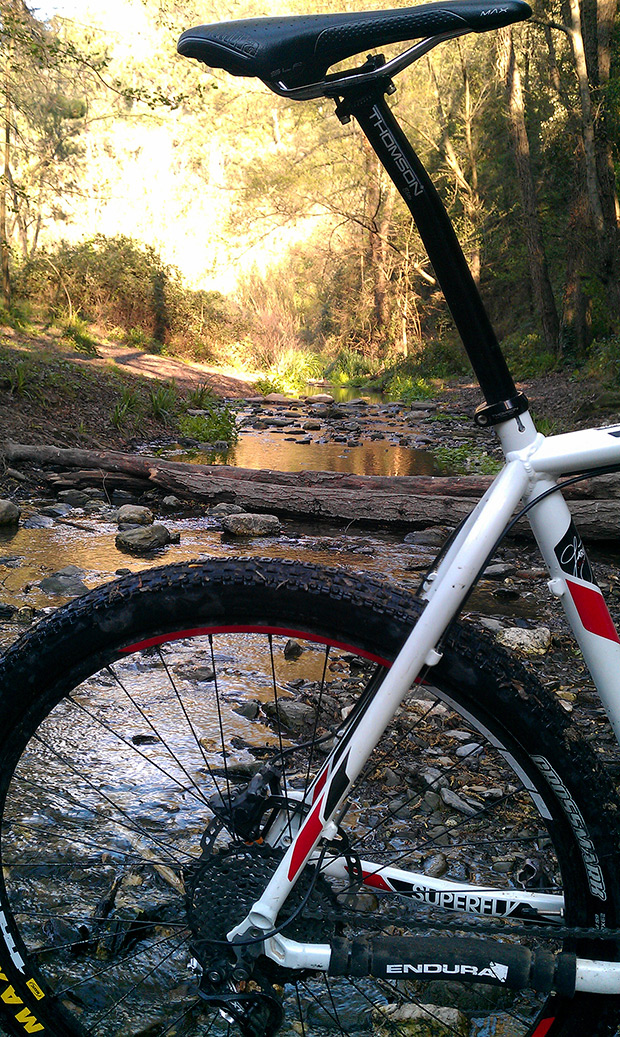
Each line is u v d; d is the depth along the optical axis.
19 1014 1.38
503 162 29.28
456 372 28.75
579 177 21.73
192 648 3.54
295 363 28.53
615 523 5.69
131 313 24.83
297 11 26.83
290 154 34.03
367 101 1.15
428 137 29.78
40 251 23.22
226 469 7.41
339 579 1.26
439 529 6.23
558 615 4.39
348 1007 1.60
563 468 1.25
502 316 31.33
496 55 26.95
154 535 5.54
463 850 2.13
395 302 33.38
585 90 18.59
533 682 1.27
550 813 1.30
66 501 6.90
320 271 36.25
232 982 1.33
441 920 1.54
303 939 1.34
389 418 16.59
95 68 13.39
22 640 1.29
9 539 5.55
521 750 1.28
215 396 18.41
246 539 6.04
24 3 12.37
